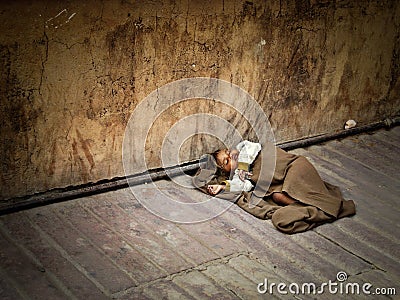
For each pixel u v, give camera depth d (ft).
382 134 18.86
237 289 11.24
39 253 11.64
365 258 12.64
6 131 12.53
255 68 15.78
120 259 11.73
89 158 13.82
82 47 12.84
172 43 14.06
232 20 14.83
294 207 13.64
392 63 18.83
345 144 17.92
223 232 13.00
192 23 14.19
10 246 11.75
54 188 13.58
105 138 13.88
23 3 11.84
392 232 13.69
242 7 14.87
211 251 12.32
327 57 17.15
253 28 15.29
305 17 16.16
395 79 19.16
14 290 10.57
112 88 13.56
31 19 12.03
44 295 10.53
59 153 13.37
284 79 16.49
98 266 11.45
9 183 12.98
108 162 14.14
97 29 12.89
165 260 11.85
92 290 10.77
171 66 14.26
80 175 13.83
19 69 12.23
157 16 13.60
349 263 12.40
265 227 13.35
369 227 13.78
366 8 17.35
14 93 12.34
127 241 12.32
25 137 12.81
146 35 13.61
